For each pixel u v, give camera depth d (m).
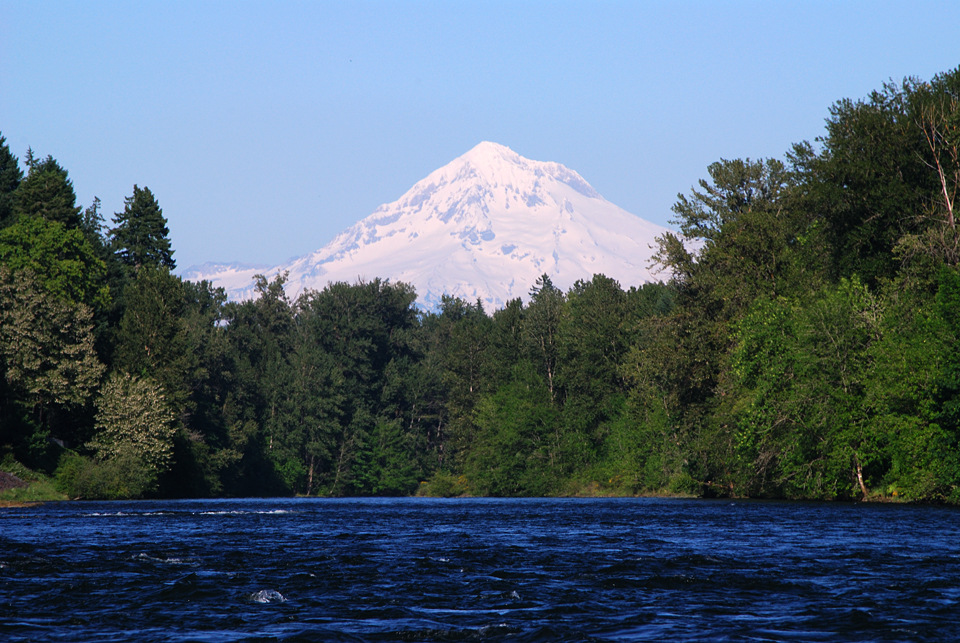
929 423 65.62
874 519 51.34
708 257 92.94
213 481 134.12
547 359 163.62
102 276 131.25
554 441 147.88
